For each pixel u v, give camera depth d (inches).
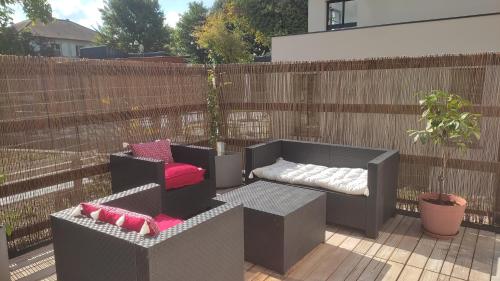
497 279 82.7
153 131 159.3
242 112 186.4
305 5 592.4
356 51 302.2
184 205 132.0
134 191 92.0
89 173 132.6
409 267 101.3
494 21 234.7
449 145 132.6
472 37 244.4
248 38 792.3
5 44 509.7
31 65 112.0
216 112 191.6
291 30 614.9
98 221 70.2
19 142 111.0
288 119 172.6
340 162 146.8
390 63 141.2
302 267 101.6
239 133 189.6
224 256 75.2
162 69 161.6
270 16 631.8
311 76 162.1
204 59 1031.6
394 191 137.9
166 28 1235.9
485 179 128.1
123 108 144.2
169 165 136.7
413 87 137.6
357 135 153.9
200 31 808.3
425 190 140.0
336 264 103.0
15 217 112.1
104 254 65.3
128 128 147.1
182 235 64.0
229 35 735.1
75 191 128.4
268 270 99.8
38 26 910.4
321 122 163.0
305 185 130.7
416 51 270.1
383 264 103.0
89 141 132.0
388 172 127.1
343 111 156.0
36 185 116.5
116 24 1179.3
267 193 113.7
